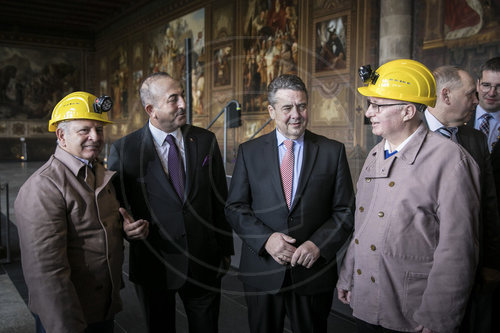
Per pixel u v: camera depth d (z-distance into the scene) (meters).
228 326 3.04
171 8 15.52
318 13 10.00
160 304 2.21
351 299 1.78
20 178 12.49
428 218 1.54
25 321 3.10
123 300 3.54
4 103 19.41
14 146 19.69
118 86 19.47
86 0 17.23
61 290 1.60
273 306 2.01
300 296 1.99
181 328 3.01
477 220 1.48
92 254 1.75
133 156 2.11
